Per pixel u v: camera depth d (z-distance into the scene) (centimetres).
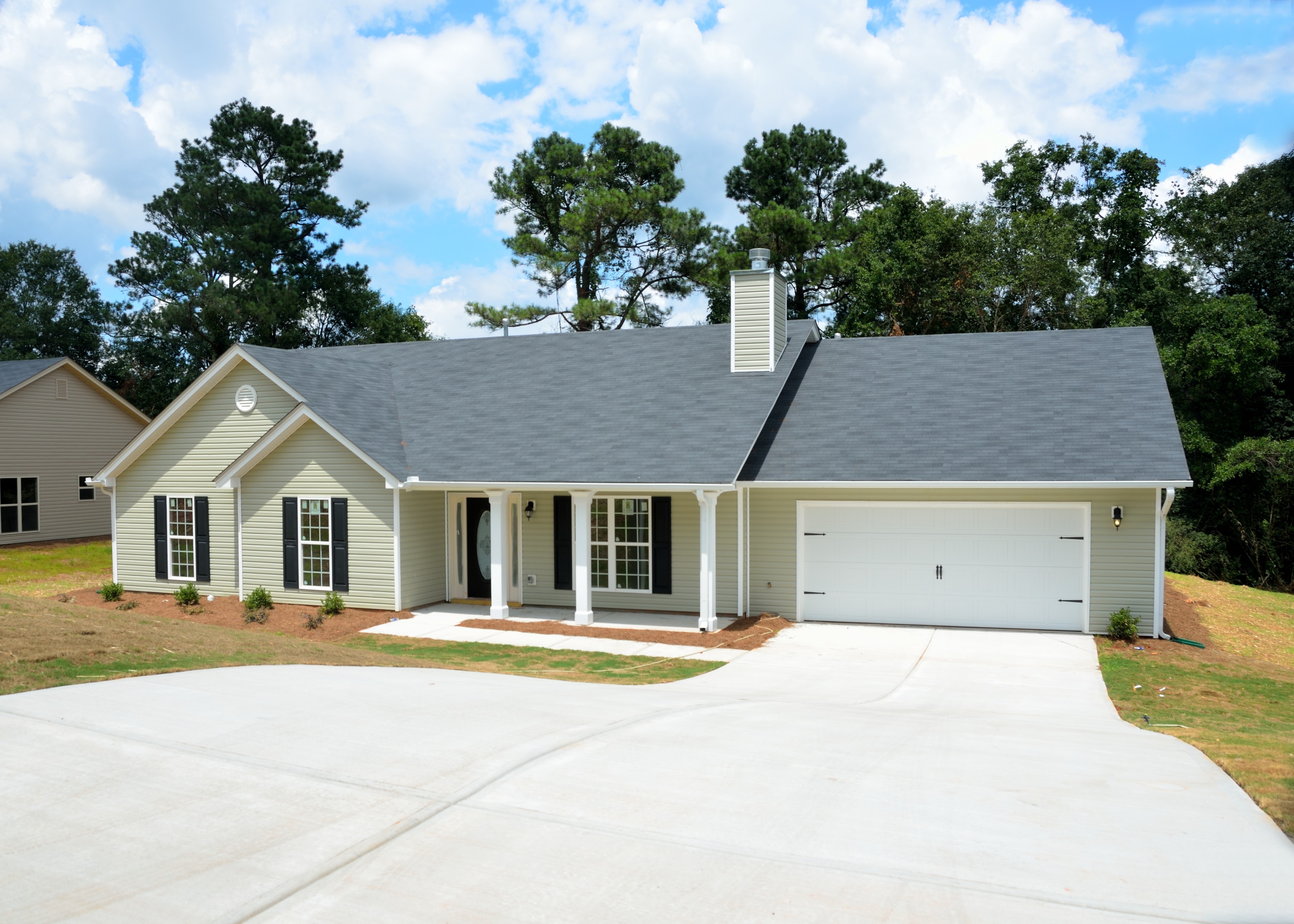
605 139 4341
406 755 730
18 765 689
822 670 1380
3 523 3034
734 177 4884
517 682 1117
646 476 1672
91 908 480
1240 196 3750
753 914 475
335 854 546
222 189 4531
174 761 703
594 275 4194
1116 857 548
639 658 1470
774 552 1831
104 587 2041
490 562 1998
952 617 1744
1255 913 476
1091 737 902
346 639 1620
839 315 4400
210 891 500
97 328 5488
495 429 1950
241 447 1992
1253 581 3297
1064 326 3609
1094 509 1661
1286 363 3547
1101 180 4044
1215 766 764
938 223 3709
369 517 1864
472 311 4009
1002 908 481
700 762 734
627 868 530
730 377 1955
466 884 509
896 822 605
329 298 4816
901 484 1656
